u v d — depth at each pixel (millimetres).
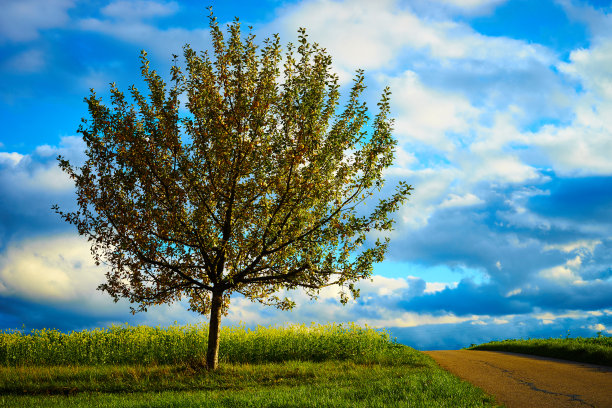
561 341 19781
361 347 16750
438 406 7688
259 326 17969
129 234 13148
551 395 8977
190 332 17812
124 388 11641
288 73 13367
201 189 13234
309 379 11820
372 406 7855
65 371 13523
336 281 12719
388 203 12922
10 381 12281
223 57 13406
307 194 12891
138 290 13781
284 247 13297
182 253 13555
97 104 13039
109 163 13102
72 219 13195
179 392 10898
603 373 12117
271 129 13391
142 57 13484
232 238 13672
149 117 13156
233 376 12539
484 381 10750
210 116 13375
